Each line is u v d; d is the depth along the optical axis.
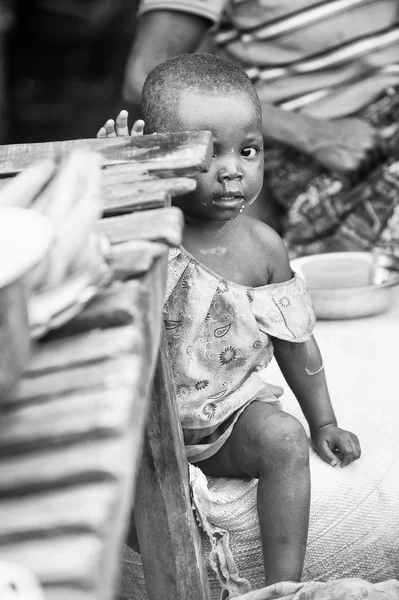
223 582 1.78
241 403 1.85
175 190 1.23
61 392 0.82
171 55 2.69
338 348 2.48
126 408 0.78
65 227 0.97
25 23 7.20
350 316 2.66
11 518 0.70
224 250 1.85
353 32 2.80
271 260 1.91
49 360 0.88
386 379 2.29
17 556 0.67
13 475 0.74
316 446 1.98
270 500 1.75
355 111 2.93
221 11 2.65
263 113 2.86
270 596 1.62
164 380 1.49
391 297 2.75
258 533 1.81
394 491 1.92
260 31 2.84
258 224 1.92
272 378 2.36
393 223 2.86
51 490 0.73
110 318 0.92
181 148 1.35
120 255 1.02
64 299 0.91
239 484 1.88
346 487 1.89
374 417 2.12
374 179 2.86
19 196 1.12
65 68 7.04
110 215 1.19
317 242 2.96
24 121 6.47
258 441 1.77
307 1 2.76
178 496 1.58
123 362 0.85
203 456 1.85
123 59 7.02
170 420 1.52
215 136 1.71
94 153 1.39
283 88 2.92
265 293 1.88
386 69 2.87
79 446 0.76
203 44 2.99
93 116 6.48
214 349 1.84
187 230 1.83
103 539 0.69
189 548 1.62
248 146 1.73
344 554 1.88
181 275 1.80
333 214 2.91
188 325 1.81
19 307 0.85
